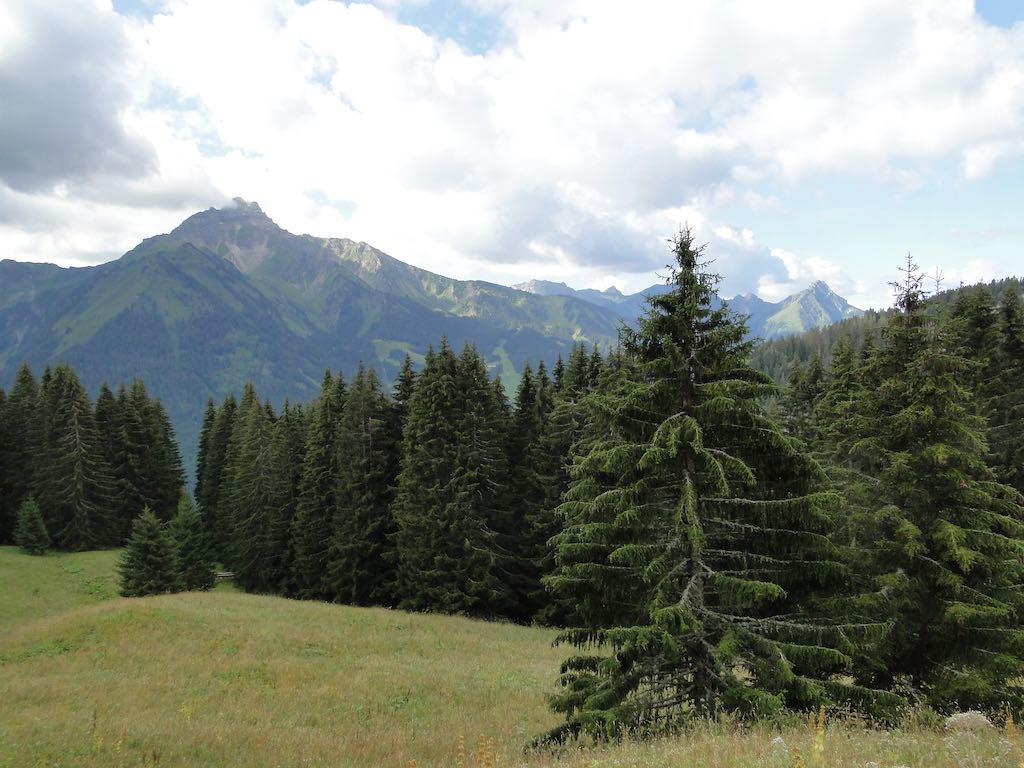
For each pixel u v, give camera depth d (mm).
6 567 51875
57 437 62906
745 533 10719
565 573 11680
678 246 11062
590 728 10008
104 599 49219
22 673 22297
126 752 13453
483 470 39312
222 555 64375
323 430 49688
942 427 12586
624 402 11141
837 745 7398
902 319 13773
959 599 11977
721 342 10750
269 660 24109
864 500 13273
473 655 27312
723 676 10312
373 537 43812
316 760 13438
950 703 11344
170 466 73688
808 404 44656
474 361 40938
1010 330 29625
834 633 9914
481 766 9578
